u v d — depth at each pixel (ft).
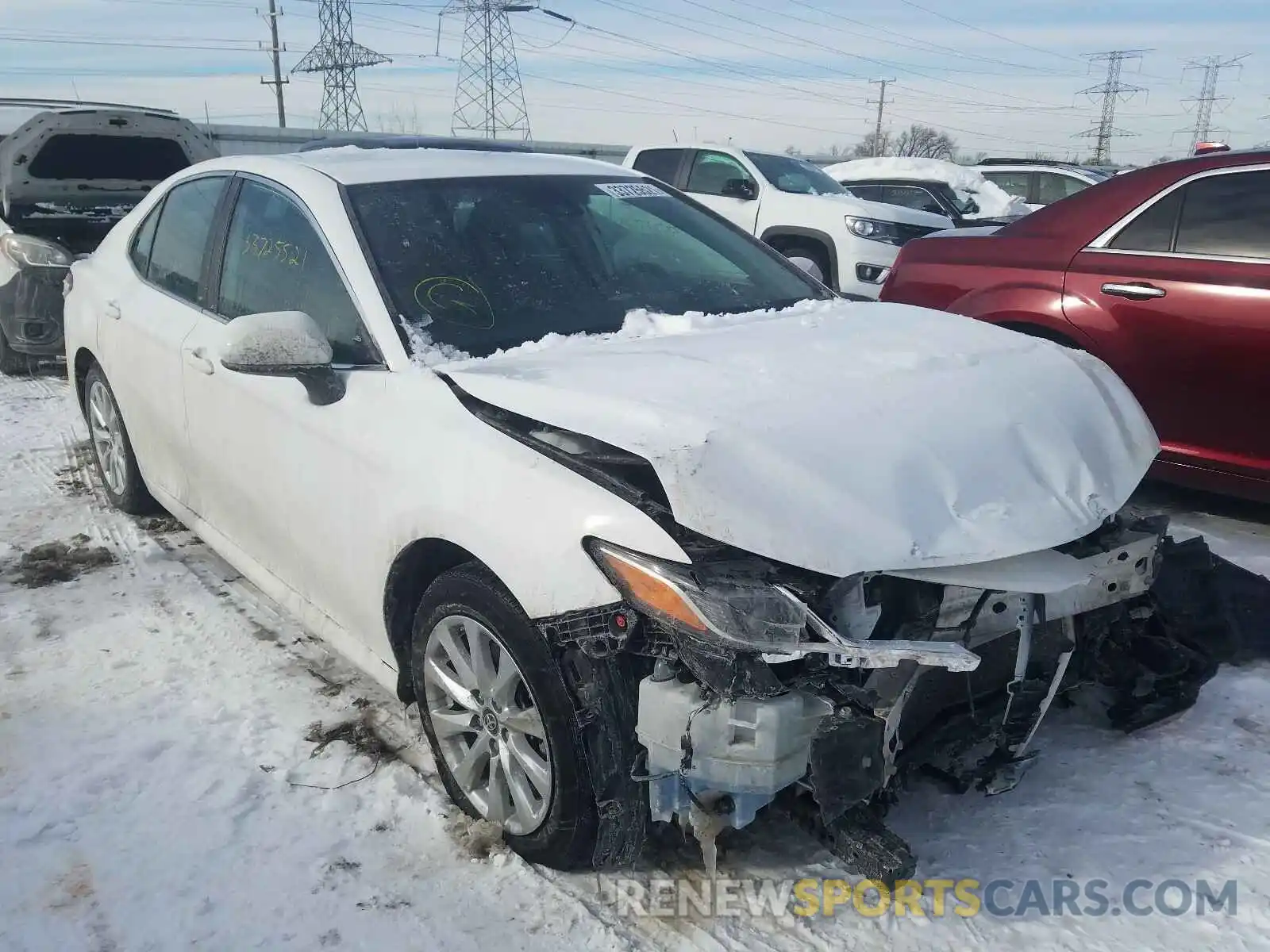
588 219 11.29
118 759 9.56
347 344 9.57
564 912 7.63
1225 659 9.88
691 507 6.82
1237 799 8.68
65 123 24.99
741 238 12.60
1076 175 44.88
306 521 9.88
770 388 7.95
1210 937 7.25
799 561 6.71
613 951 7.27
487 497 7.68
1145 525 8.70
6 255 24.09
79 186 25.64
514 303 9.83
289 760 9.56
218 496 11.91
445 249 10.07
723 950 7.25
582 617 7.11
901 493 7.17
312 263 10.19
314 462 9.53
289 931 7.50
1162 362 14.28
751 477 6.97
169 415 12.64
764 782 6.56
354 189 10.44
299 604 10.71
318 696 10.66
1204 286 13.78
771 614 6.56
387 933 7.47
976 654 7.64
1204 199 14.16
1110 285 14.74
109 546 14.60
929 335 9.71
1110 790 8.83
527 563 7.32
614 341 9.44
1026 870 7.93
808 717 6.61
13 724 10.13
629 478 7.56
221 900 7.80
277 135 59.82
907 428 7.68
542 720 7.52
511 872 8.07
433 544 8.35
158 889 7.94
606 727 7.18
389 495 8.56
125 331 13.65
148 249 14.07
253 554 11.59
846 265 31.83
